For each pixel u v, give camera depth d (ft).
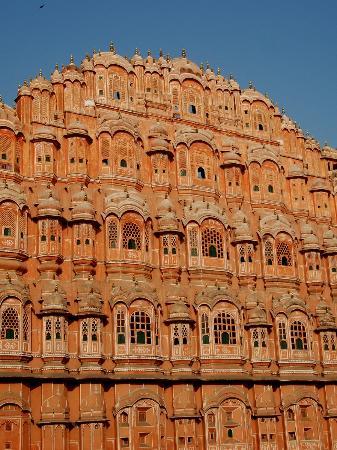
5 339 147.64
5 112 171.53
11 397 142.61
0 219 158.40
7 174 164.76
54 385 148.46
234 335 174.19
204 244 181.37
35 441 144.87
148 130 190.39
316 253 199.72
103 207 173.27
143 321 163.22
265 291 188.75
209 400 164.55
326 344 188.75
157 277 173.78
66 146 176.35
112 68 191.42
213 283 179.32
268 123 213.87
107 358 158.10
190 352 166.30
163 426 156.87
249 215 196.44
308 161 219.82
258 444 168.14
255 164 203.92
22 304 150.82
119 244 168.86
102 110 185.88
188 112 199.82
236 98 210.59
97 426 148.87
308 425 177.58
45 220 163.02
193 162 192.03
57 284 158.30
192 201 187.01
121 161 180.55
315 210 213.46
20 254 157.89
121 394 155.43
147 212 175.63
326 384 184.65
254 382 172.35
